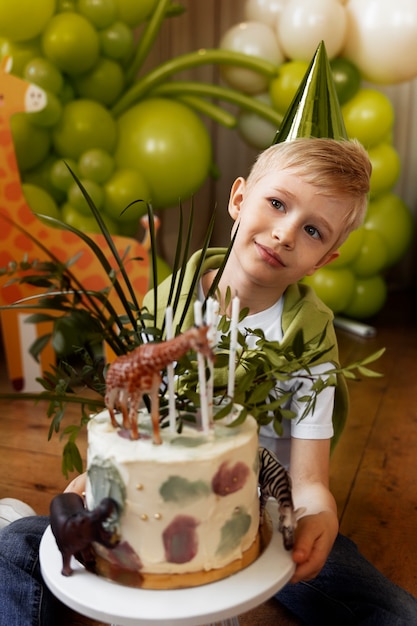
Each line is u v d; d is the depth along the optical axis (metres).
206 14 2.84
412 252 3.25
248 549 0.77
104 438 0.74
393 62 2.27
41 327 1.95
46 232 1.88
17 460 1.58
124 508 0.72
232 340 0.76
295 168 0.97
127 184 2.15
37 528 1.09
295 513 0.81
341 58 2.35
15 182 1.86
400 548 1.29
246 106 2.37
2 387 2.05
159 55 2.87
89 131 2.10
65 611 1.11
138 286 1.90
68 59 2.02
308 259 1.00
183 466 0.70
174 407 0.75
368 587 1.04
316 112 1.05
